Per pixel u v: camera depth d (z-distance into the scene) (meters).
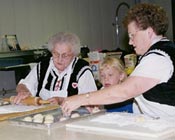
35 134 1.51
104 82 2.55
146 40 1.74
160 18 1.73
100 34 5.67
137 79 1.62
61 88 2.64
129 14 1.76
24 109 2.12
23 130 1.60
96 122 1.62
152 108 1.75
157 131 1.39
